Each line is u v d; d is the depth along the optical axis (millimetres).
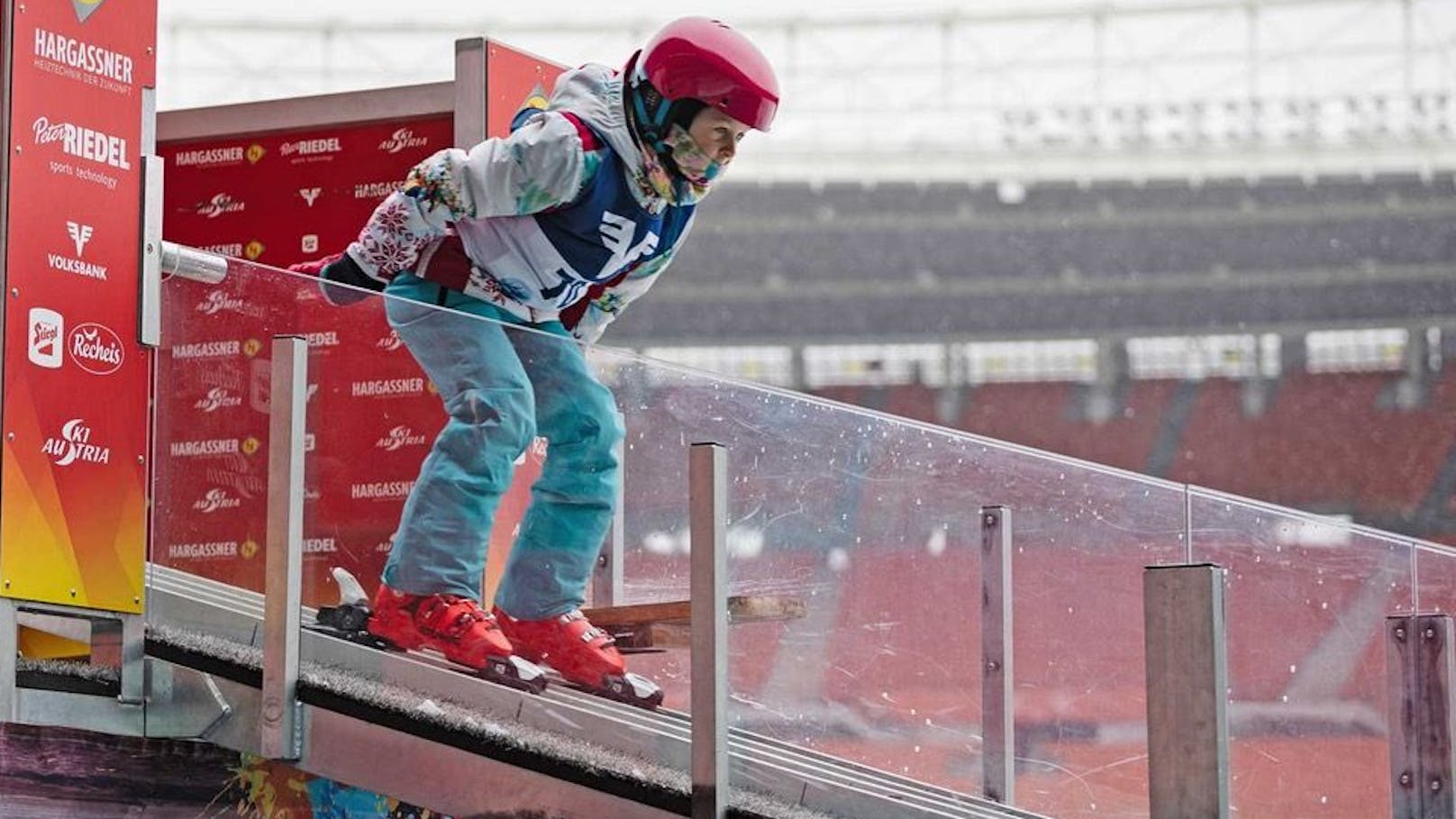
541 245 4531
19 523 4289
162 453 4574
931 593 4324
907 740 4246
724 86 4383
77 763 4602
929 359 27953
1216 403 27203
